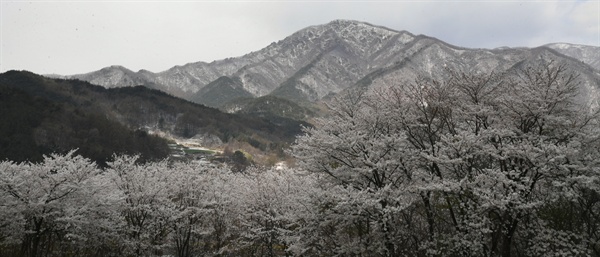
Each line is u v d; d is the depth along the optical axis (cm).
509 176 1362
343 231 1730
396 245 1514
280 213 2089
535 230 1422
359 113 1673
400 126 1656
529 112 1444
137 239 2081
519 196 1241
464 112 1562
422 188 1299
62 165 1877
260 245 2442
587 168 1270
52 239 2348
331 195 1459
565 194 1232
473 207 1366
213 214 2502
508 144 1359
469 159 1487
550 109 1470
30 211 1631
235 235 2681
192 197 2325
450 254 1461
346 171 1592
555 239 1337
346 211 1455
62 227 1798
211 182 2523
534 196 1421
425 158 1488
